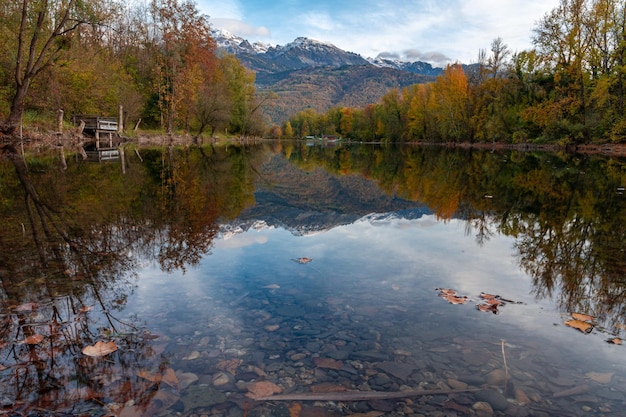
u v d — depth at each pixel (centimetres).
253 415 179
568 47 2856
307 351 234
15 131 1783
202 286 330
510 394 198
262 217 645
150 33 3678
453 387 203
